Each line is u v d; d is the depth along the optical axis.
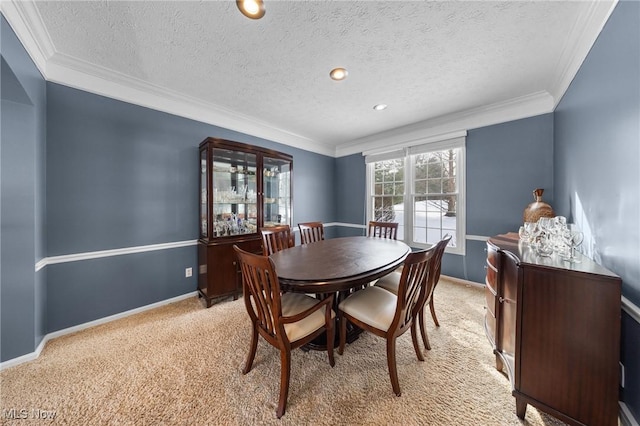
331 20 1.52
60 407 1.26
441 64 2.00
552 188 2.50
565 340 1.08
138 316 2.29
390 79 2.24
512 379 1.26
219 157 2.77
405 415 1.21
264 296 1.30
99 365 1.59
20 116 1.65
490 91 2.47
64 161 1.97
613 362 0.98
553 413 1.10
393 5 1.40
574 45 1.69
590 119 1.55
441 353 1.71
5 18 1.29
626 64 1.13
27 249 1.66
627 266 1.13
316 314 1.49
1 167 1.58
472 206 3.08
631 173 1.09
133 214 2.34
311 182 4.34
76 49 1.80
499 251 1.47
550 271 1.11
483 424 1.17
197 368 1.56
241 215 2.99
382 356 1.69
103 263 2.17
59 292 1.96
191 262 2.77
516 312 1.20
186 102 2.67
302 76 2.19
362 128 3.63
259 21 1.52
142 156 2.39
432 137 3.41
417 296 1.64
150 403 1.29
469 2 1.38
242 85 2.36
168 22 1.53
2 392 1.35
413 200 3.73
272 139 3.66
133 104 2.33
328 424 1.17
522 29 1.59
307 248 2.23
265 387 1.40
